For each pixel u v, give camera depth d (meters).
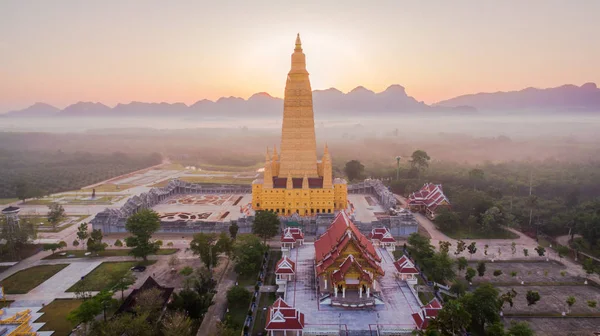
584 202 172.12
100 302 82.25
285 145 172.25
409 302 93.38
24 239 129.12
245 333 83.94
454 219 153.62
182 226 152.00
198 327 87.12
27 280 110.19
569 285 107.88
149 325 77.88
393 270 110.31
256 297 98.69
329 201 167.38
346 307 90.69
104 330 74.06
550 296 101.69
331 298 93.25
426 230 157.12
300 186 169.12
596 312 93.88
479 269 108.50
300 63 168.62
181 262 122.62
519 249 135.12
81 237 136.75
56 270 116.88
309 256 121.19
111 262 123.06
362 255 94.75
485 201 160.25
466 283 107.94
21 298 99.81
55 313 92.50
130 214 170.88
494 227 151.62
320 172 181.25
